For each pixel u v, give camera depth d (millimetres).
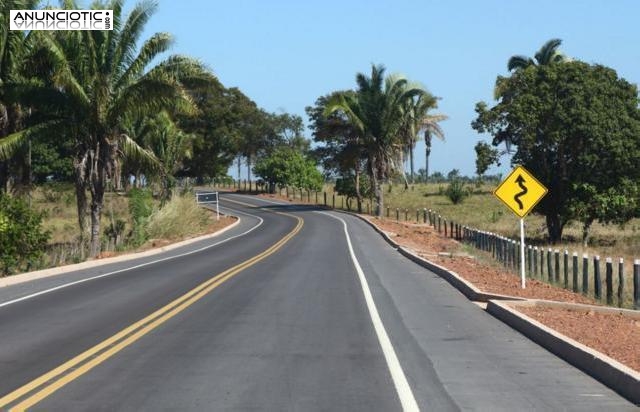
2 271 26891
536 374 9523
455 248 36250
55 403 8031
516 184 19469
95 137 35750
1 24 33031
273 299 16922
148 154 37625
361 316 14430
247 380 9078
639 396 8109
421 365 10016
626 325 13703
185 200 53406
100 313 14766
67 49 34031
